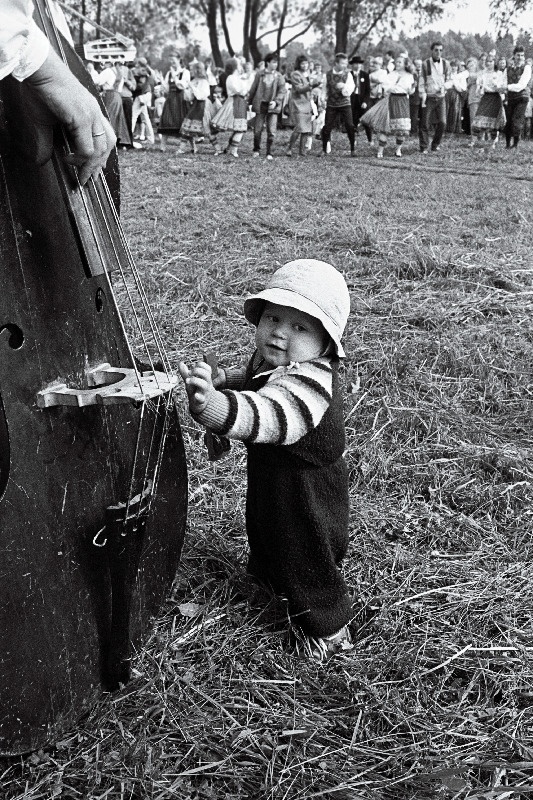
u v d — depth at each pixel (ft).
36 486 5.64
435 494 10.69
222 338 15.29
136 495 6.34
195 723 6.75
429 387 13.48
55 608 5.93
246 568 8.69
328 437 7.28
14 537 5.54
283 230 24.21
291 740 6.69
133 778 6.16
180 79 50.39
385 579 8.87
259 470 7.50
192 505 9.95
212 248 21.75
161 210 26.91
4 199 5.20
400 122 50.21
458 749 6.77
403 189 34.22
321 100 60.90
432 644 7.97
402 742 6.82
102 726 6.59
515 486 10.91
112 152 6.81
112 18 150.71
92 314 6.14
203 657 7.54
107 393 5.55
